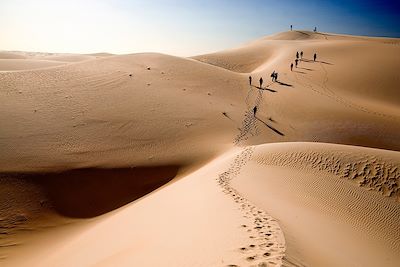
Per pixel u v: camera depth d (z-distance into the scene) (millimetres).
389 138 30188
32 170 18266
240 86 39125
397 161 17141
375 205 13516
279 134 28172
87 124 24562
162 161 21031
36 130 22672
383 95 40438
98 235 11445
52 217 16062
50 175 18266
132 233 9695
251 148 19281
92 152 21000
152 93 32125
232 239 6992
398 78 43719
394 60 48781
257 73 47500
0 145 20188
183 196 12312
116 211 16594
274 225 8031
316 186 14367
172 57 46094
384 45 57938
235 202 10289
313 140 28203
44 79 32719
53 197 17266
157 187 19562
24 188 17094
